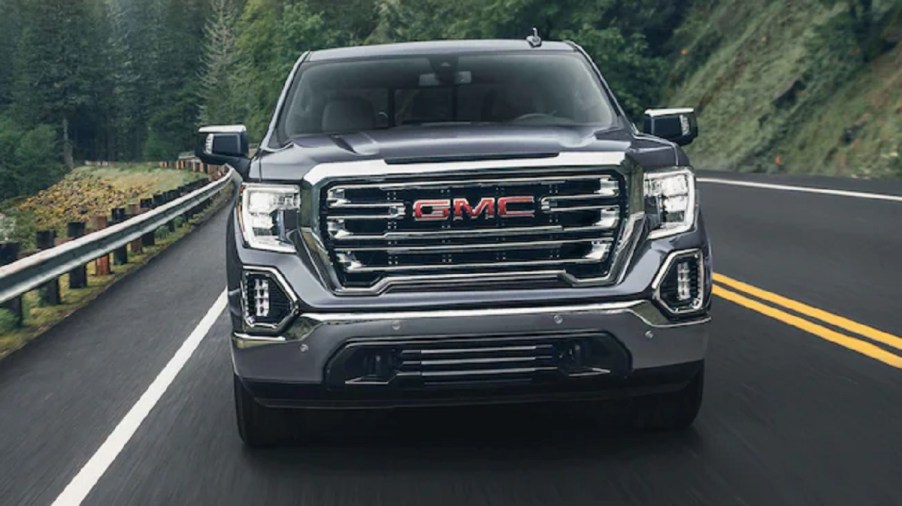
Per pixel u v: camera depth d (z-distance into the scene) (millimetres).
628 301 5297
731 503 4895
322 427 6277
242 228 5500
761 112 34594
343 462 5664
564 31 47969
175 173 78875
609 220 5305
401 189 5258
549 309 5238
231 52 152250
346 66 7035
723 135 35875
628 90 45500
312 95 6809
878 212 15938
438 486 5246
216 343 9234
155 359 8719
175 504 5164
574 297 5254
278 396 5469
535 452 5711
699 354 5492
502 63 6969
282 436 5898
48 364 8797
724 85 38188
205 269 14914
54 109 158375
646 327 5320
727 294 10406
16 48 184875
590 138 5625
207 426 6504
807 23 35906
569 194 5285
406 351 5262
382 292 5273
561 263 5285
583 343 5297
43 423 6879
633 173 5352
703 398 6695
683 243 5449
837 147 29156
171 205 21062
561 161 5273
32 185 131250
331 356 5301
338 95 6734
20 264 10773
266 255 5402
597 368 5328
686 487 5117
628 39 46906
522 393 5387
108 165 129625
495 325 5223
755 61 37281
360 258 5297
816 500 4902
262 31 127188
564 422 6207
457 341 5234
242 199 5523
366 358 5312
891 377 7082
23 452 6238
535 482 5254
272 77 100375
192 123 160000
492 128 6109
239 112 148625
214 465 5719
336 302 5270
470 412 6480
